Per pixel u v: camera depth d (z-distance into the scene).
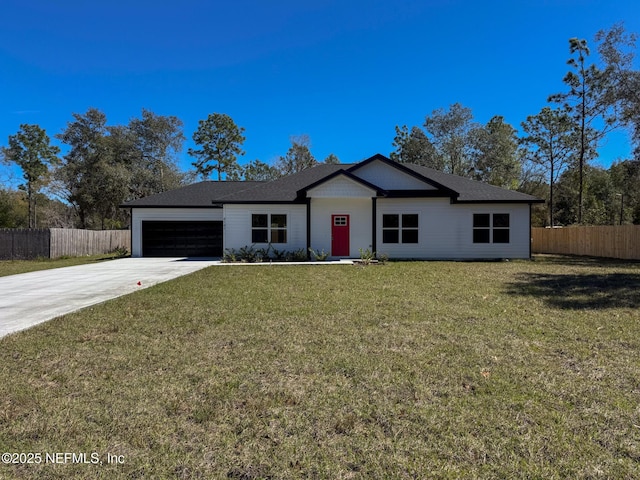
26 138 39.94
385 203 17.52
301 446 2.45
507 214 17.36
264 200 17.16
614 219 32.34
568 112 28.80
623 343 4.61
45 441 2.51
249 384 3.42
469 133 37.62
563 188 35.97
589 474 2.16
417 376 3.59
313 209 17.47
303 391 3.27
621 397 3.14
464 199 17.09
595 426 2.68
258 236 17.36
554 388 3.31
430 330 5.16
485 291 8.30
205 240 20.80
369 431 2.63
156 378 3.56
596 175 38.16
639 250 17.19
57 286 9.53
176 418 2.82
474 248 17.38
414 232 17.48
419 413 2.88
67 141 41.09
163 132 43.88
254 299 7.42
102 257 21.02
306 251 16.95
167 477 2.15
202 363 3.96
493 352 4.27
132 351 4.34
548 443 2.47
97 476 2.15
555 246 22.95
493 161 36.97
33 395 3.19
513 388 3.32
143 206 20.44
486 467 2.23
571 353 4.23
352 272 12.01
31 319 5.94
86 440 2.52
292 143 45.25
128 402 3.07
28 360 4.07
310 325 5.45
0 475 2.15
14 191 39.09
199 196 21.70
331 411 2.92
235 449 2.42
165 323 5.60
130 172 39.31
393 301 7.18
